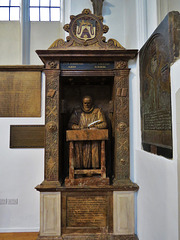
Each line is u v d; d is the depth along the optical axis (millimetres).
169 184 1542
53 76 2533
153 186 1901
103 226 2480
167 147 1641
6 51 3801
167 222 1578
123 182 2502
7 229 2686
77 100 3189
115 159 2570
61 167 2758
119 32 3346
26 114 2725
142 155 2254
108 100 3205
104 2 3350
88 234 2445
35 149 2742
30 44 3781
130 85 2602
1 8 3893
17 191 2719
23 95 2729
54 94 2529
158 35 1846
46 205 2432
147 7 2529
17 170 2725
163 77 1731
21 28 3691
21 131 2732
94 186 2459
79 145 2609
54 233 2416
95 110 2812
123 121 2557
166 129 1666
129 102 2592
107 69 2594
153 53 1984
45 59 2529
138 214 2408
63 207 2475
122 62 2562
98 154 2611
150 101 2080
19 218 2707
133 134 2594
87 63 2596
